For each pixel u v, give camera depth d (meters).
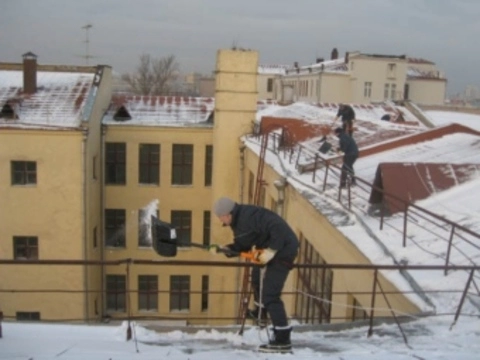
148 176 29.53
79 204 24.61
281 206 16.33
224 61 25.59
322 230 12.50
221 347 6.48
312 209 13.30
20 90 26.84
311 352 6.07
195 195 29.73
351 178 13.52
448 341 6.52
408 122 31.45
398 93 67.62
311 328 7.74
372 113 34.34
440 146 17.95
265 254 5.75
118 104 30.89
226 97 25.78
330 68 67.75
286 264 5.96
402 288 8.22
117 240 29.53
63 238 24.75
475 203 11.54
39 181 24.36
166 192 29.58
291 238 5.86
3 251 24.73
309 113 28.36
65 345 6.34
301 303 15.05
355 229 11.15
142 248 29.48
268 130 22.02
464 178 12.84
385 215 11.81
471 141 17.95
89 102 25.95
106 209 29.31
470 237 9.88
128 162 29.03
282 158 18.86
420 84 71.12
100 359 5.50
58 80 28.09
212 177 28.16
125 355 5.75
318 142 22.05
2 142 23.97
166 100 32.00
